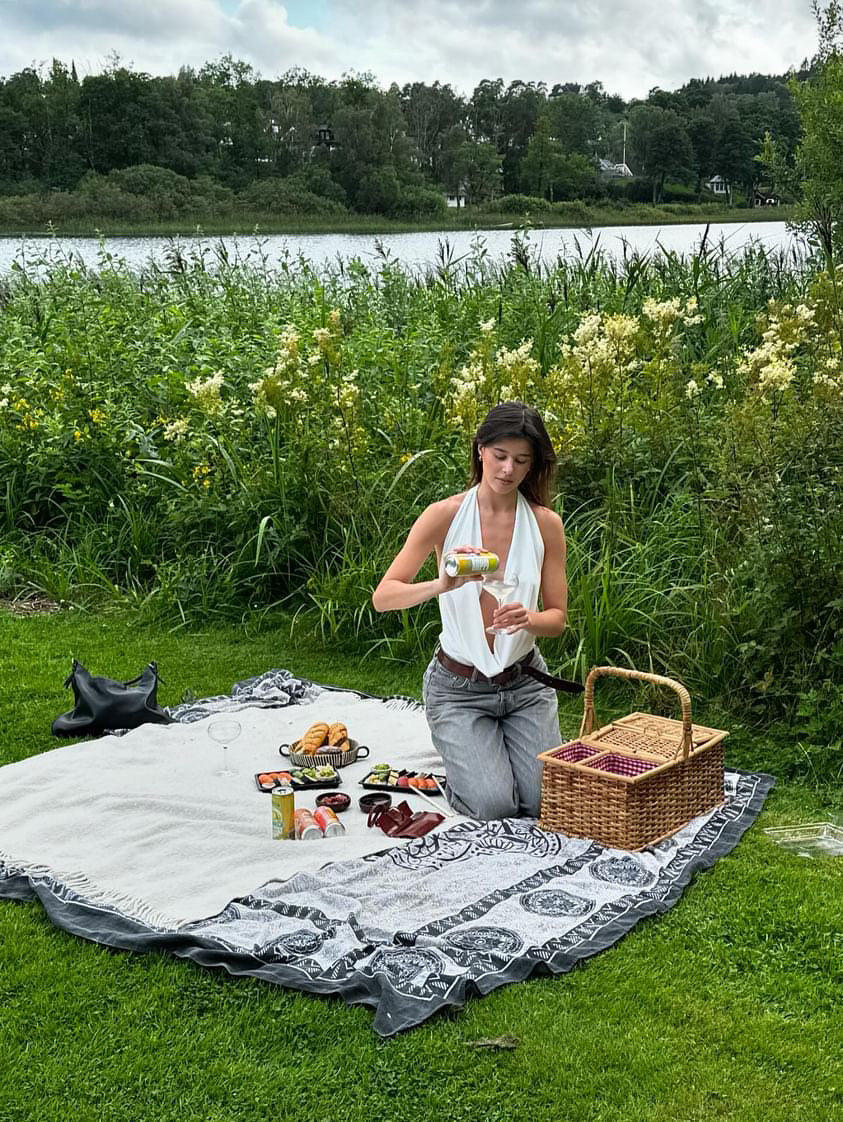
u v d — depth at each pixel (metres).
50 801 4.56
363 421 7.78
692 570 6.10
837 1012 3.29
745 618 5.58
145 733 5.29
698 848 4.25
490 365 7.21
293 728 5.43
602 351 6.91
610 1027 3.20
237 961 3.45
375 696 5.90
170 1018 3.24
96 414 8.45
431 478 7.18
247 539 7.40
